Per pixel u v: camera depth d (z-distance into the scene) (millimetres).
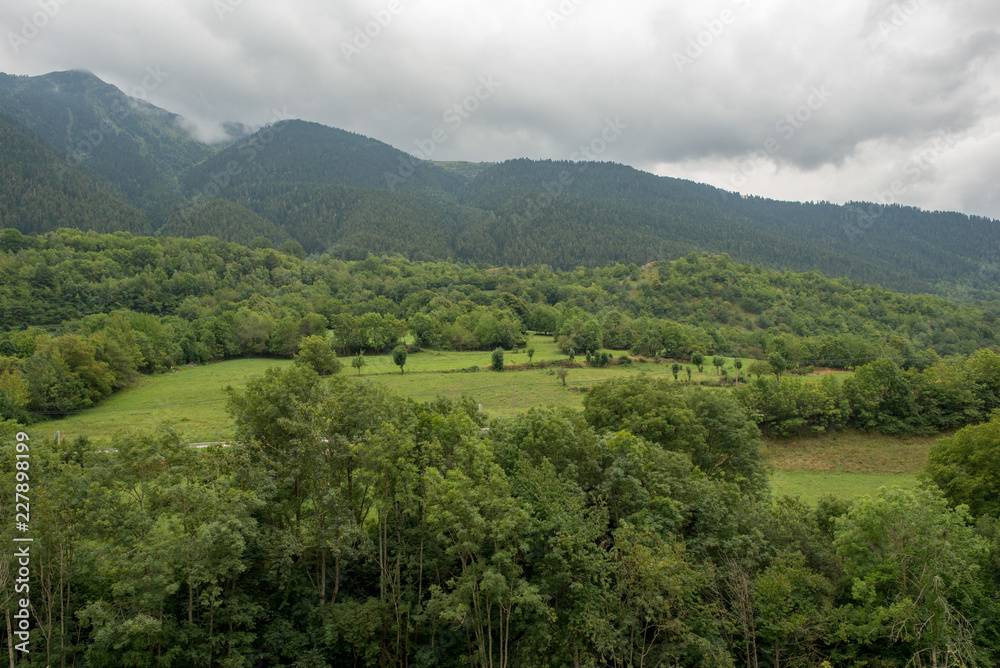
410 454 24656
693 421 40188
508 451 28797
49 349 66812
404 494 23344
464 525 20719
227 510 21000
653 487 26969
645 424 38688
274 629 23219
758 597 23203
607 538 25391
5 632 20562
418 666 22953
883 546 23953
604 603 21734
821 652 23797
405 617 24375
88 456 23672
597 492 26656
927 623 21781
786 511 30641
